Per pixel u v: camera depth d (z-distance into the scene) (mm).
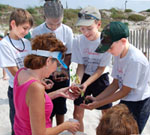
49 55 1785
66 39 3211
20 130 1907
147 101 2393
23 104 1728
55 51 1821
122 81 2469
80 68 3158
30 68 1802
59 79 3084
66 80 3215
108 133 1314
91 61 3113
